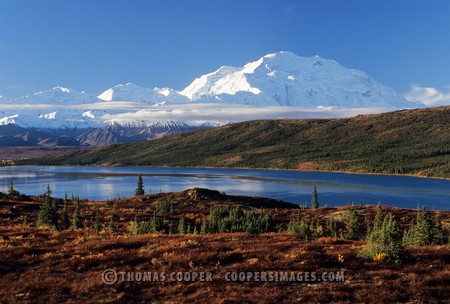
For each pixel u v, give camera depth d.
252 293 21.25
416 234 56.81
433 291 21.06
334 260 26.58
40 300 20.58
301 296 20.72
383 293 20.80
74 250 30.42
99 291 21.78
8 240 36.09
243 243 32.78
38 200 113.62
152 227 59.91
